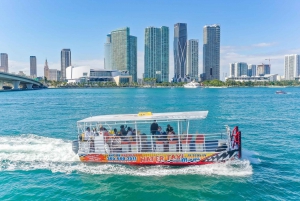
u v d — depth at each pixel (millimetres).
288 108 68938
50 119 48562
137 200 14922
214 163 18891
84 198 15180
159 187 16188
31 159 20641
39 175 18078
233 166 18875
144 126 28172
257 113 57000
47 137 30859
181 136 19750
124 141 19656
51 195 15531
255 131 35000
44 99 112250
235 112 59031
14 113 59188
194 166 18891
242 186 16359
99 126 22172
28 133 34156
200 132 34094
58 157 20969
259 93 165125
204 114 20156
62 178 17594
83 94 159750
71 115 55344
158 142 19531
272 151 24609
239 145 19125
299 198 15148
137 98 117625
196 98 115625
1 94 155500
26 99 112312
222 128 37125
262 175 18109
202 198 15031
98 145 19797
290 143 27953
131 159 19375
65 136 32000
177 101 97375
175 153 18938
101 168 18938
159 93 170750
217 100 102125
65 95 147000
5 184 16891
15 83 196750
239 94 152500
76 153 20875
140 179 17203
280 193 15680
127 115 21656
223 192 15648
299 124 41156
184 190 15836
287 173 18641
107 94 158750
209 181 16906
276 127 38250
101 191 15875
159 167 18953
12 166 19469
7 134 33375
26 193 15773
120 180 17125
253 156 22844
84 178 17531
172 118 19469
